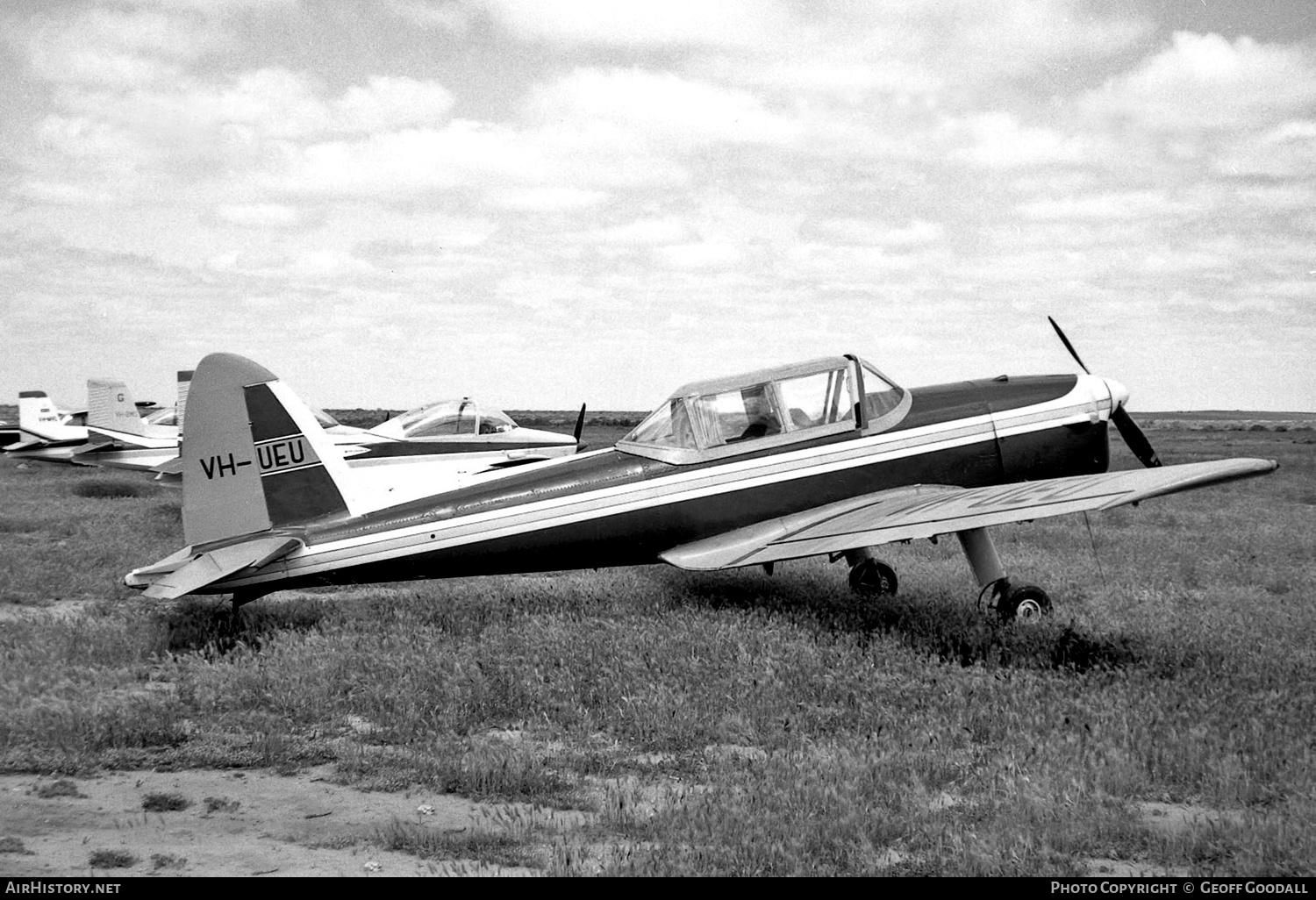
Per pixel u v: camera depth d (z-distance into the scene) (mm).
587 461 8789
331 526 8109
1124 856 4145
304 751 5336
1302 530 15016
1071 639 7117
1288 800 4512
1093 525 15734
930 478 9070
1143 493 6762
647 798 4738
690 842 4137
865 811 4363
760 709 5848
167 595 7285
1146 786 4797
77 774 5094
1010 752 5109
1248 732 5355
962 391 9398
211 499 7953
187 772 5160
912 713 5844
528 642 7180
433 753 5246
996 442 9188
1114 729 5395
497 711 5953
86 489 24125
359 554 8055
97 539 13461
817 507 8859
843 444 8898
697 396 8719
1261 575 10820
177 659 7117
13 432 42094
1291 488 24250
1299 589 10039
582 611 8391
